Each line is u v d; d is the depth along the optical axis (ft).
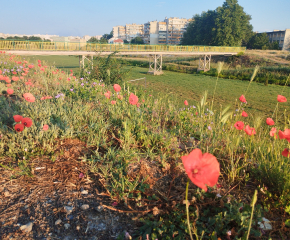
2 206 7.21
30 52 78.79
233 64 139.44
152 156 10.52
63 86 23.29
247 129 9.89
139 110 16.75
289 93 72.28
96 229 6.84
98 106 17.08
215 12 187.52
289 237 6.88
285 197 7.93
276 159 9.57
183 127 15.21
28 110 13.53
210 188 8.41
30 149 10.16
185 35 221.87
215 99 61.52
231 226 7.06
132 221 7.23
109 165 9.55
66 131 11.44
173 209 7.50
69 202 7.67
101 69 40.50
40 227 6.68
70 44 90.53
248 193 8.70
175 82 91.25
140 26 504.84
